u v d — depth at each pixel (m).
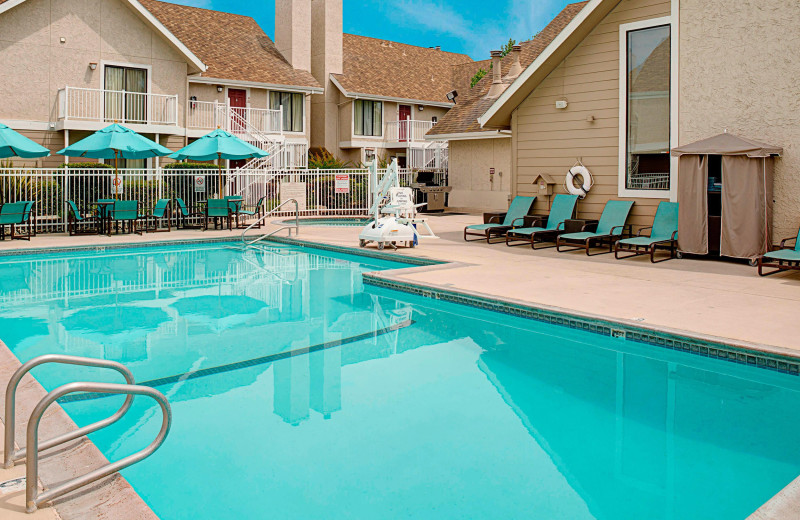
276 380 6.16
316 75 35.81
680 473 4.18
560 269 10.98
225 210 19.23
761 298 8.37
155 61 25.34
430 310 9.19
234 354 7.01
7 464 3.81
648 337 6.83
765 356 5.95
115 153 18.14
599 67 14.03
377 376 6.26
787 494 3.41
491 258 12.49
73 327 8.23
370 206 21.20
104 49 24.06
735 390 5.80
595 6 13.29
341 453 4.53
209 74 28.83
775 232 11.48
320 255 15.07
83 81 23.67
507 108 15.77
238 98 30.45
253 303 9.72
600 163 14.20
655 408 5.36
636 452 4.51
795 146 11.14
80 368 6.52
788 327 6.76
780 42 11.21
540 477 4.15
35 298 10.07
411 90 37.72
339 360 6.80
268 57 32.88
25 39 22.44
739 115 11.82
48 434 4.23
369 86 35.88
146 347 7.29
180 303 9.72
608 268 11.09
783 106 11.25
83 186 19.62
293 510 3.75
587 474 4.18
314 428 4.97
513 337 7.71
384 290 10.34
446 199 28.88
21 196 18.31
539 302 8.14
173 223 20.84
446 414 5.25
